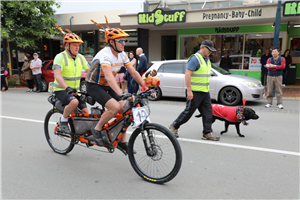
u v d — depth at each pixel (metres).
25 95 11.27
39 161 3.93
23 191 3.01
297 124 6.07
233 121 5.05
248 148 4.45
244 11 11.41
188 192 2.99
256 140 4.89
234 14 11.62
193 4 13.93
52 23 14.29
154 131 3.24
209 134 4.91
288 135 5.20
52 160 3.98
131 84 9.45
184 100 9.80
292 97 10.09
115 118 3.45
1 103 9.07
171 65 9.57
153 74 3.19
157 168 3.25
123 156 4.15
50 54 19.48
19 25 13.61
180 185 3.16
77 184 3.19
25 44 13.16
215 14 11.97
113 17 15.13
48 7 14.38
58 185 3.17
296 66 15.42
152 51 17.38
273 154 4.17
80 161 3.94
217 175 3.43
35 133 5.39
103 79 3.36
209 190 3.03
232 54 14.36
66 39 3.76
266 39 13.53
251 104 8.81
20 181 3.27
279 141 4.82
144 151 3.34
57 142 4.32
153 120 6.51
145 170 3.36
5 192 2.99
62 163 3.86
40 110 7.79
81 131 3.77
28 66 12.44
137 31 15.63
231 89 8.53
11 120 6.48
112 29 3.16
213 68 9.13
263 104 8.79
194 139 4.98
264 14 11.08
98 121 3.61
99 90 3.37
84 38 18.42
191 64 4.56
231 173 3.48
